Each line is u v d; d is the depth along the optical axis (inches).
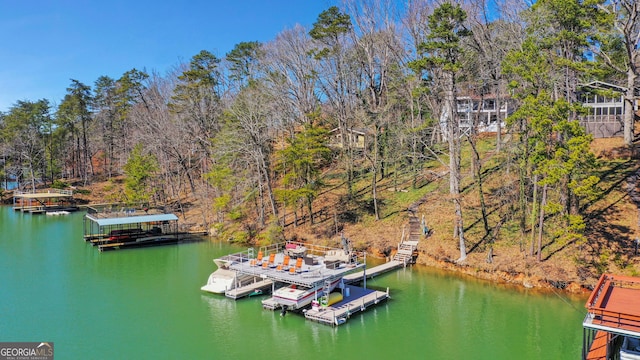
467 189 1790.1
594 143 1732.3
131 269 1550.2
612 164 1558.8
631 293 813.2
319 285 1107.9
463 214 1642.5
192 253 1786.4
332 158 2465.6
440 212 1716.3
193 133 2679.6
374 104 2279.8
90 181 3619.6
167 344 954.7
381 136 2090.3
